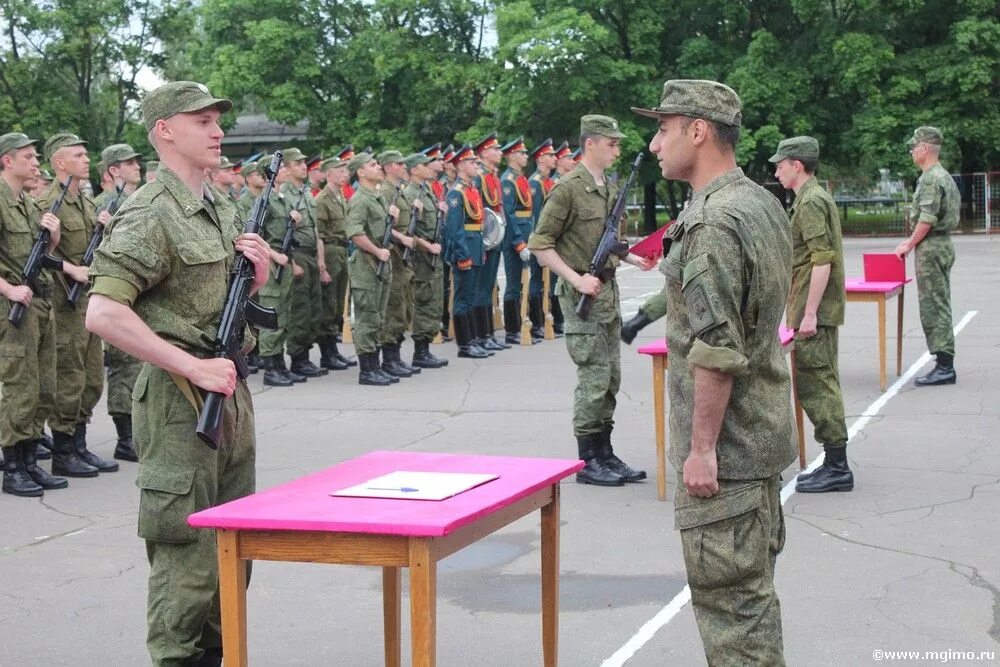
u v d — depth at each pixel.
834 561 6.20
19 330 8.05
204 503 4.21
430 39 38.75
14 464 8.20
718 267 3.62
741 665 3.72
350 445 9.38
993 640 5.10
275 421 10.48
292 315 12.98
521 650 5.12
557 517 4.37
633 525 7.00
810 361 7.49
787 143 7.50
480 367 13.58
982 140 33.25
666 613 5.53
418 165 13.96
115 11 39.25
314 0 39.19
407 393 11.88
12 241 8.12
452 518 3.48
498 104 34.59
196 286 4.26
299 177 13.12
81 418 8.89
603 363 7.87
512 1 35.56
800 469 8.17
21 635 5.48
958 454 8.48
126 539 7.05
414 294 13.59
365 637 5.38
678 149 3.89
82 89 40.44
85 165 8.85
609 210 7.82
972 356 12.80
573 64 34.62
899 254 11.12
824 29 34.00
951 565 6.09
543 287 15.99
